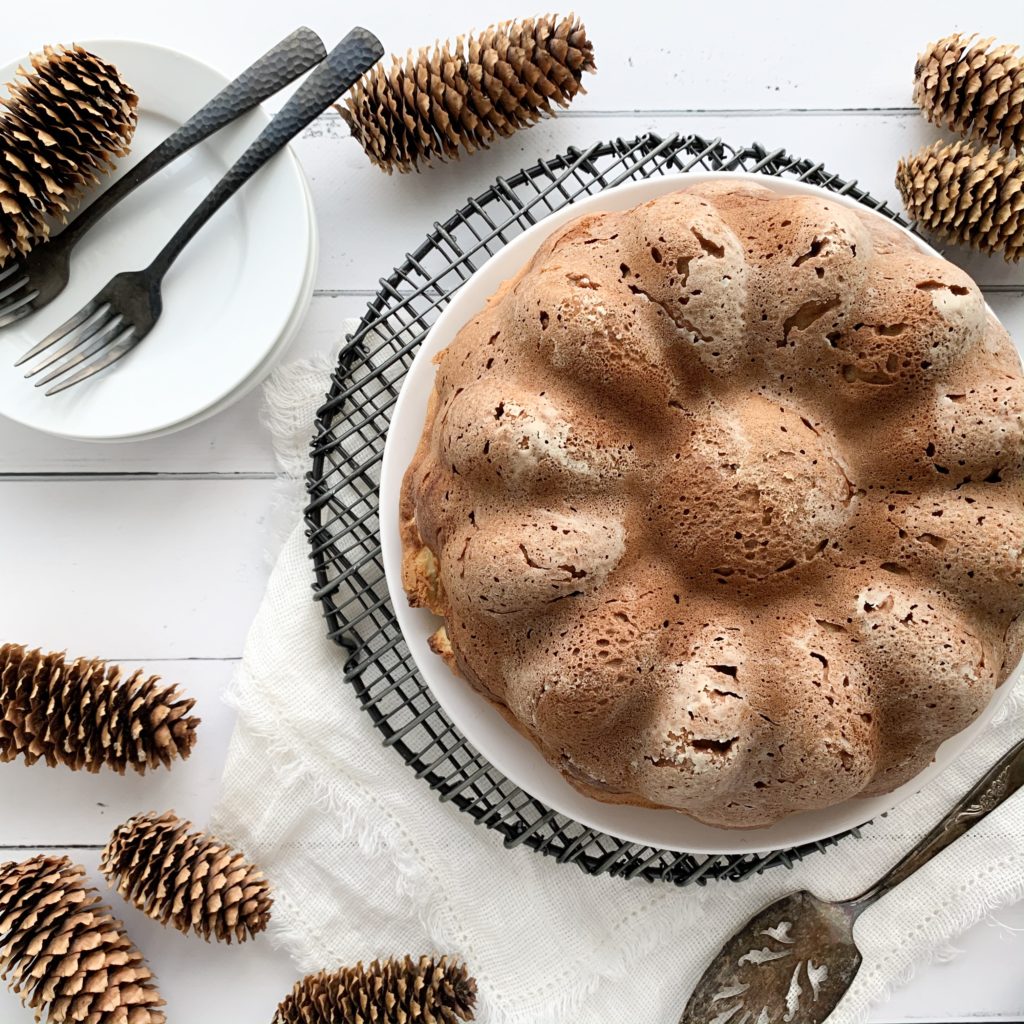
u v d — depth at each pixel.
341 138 0.74
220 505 0.74
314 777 0.71
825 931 0.71
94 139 0.68
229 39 0.73
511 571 0.60
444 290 0.74
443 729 0.72
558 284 0.61
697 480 0.60
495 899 0.71
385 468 0.67
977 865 0.71
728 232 0.61
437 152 0.71
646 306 0.61
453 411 0.62
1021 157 0.69
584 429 0.61
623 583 0.61
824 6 0.74
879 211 0.71
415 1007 0.68
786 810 0.63
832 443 0.61
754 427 0.60
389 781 0.71
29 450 0.73
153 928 0.73
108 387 0.70
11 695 0.68
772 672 0.60
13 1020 0.72
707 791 0.61
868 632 0.61
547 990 0.71
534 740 0.65
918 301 0.60
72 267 0.71
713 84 0.74
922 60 0.72
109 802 0.73
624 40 0.74
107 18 0.73
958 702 0.61
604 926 0.71
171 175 0.71
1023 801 0.71
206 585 0.73
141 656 0.73
